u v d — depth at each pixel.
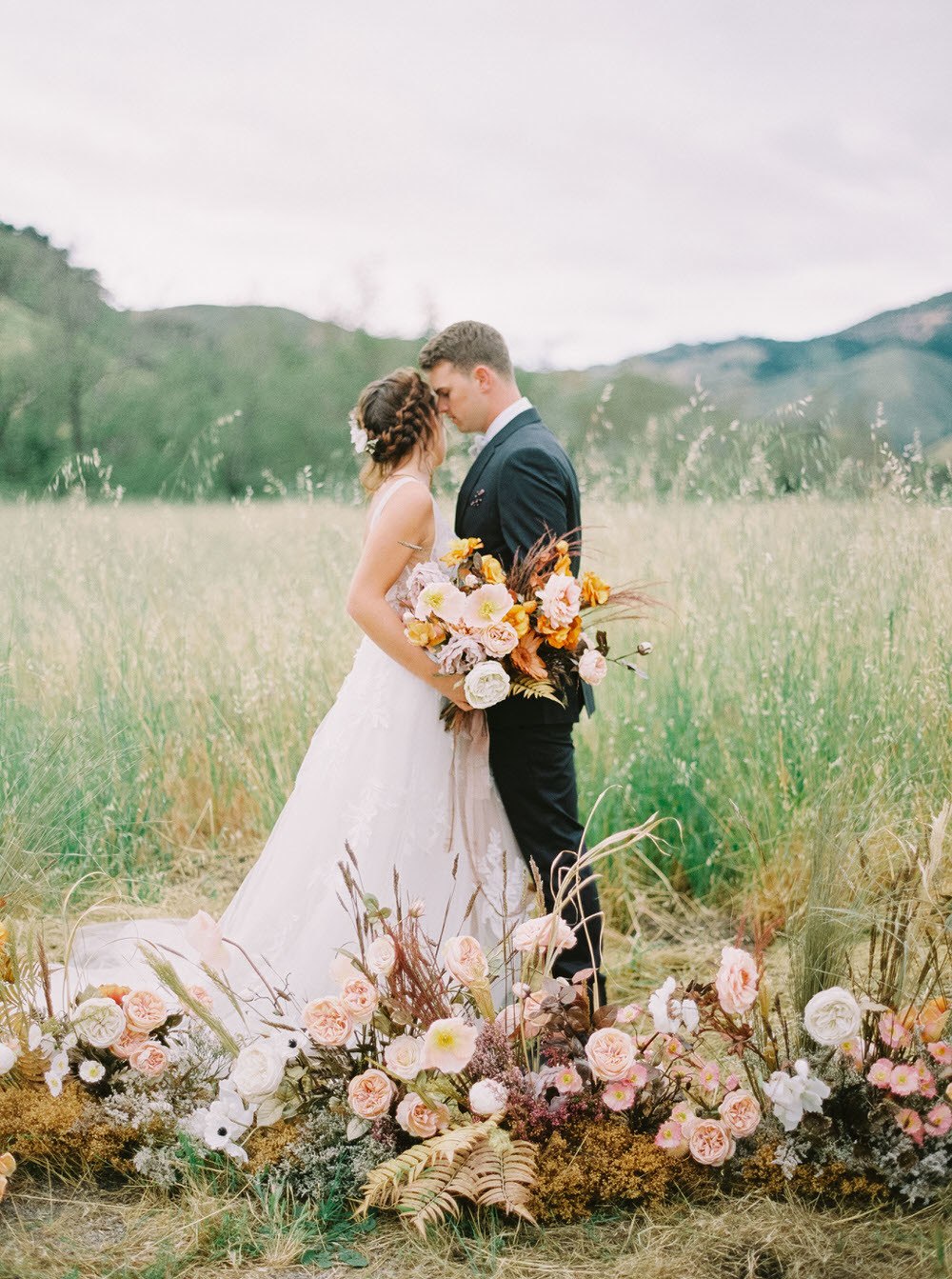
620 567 4.97
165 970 2.36
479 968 2.29
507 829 2.88
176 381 19.92
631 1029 2.96
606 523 5.14
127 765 4.18
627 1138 2.21
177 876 4.16
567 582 2.52
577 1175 2.13
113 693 4.54
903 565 4.15
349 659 4.71
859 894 2.43
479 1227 2.12
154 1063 2.35
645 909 3.81
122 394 18.98
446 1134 2.11
